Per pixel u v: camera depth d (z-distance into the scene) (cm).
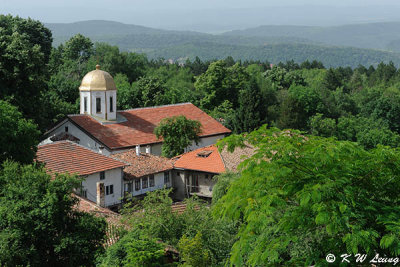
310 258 1438
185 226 2945
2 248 2377
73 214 2717
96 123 6688
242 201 1513
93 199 4888
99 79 6756
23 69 5684
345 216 1336
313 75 19500
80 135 6544
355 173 1491
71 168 4769
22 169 2856
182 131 6512
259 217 1398
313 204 1372
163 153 6556
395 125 11531
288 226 1398
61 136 6412
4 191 2680
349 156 1548
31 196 2581
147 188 5650
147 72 13775
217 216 1656
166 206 3014
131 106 9656
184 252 2597
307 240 1630
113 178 5109
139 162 5778
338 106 11775
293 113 10000
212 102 11125
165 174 5903
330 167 1491
